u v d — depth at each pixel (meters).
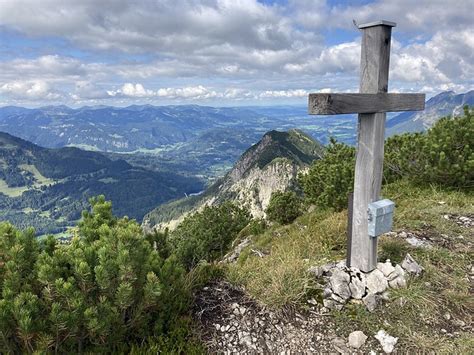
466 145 8.71
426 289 4.44
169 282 4.05
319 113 3.62
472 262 5.18
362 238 4.52
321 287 4.51
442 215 7.07
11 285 3.10
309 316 4.09
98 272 3.16
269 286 4.45
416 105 4.86
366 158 4.37
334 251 5.73
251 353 3.61
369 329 3.88
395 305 4.15
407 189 9.43
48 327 3.01
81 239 4.18
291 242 6.71
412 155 9.61
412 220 6.76
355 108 3.89
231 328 3.89
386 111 4.33
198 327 3.87
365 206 4.45
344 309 4.17
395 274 4.52
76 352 3.25
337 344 3.73
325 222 7.50
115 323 3.32
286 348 3.69
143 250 3.77
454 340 3.71
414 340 3.71
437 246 5.60
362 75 4.36
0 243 3.43
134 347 3.40
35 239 3.53
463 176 8.55
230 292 4.52
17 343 3.07
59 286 3.03
